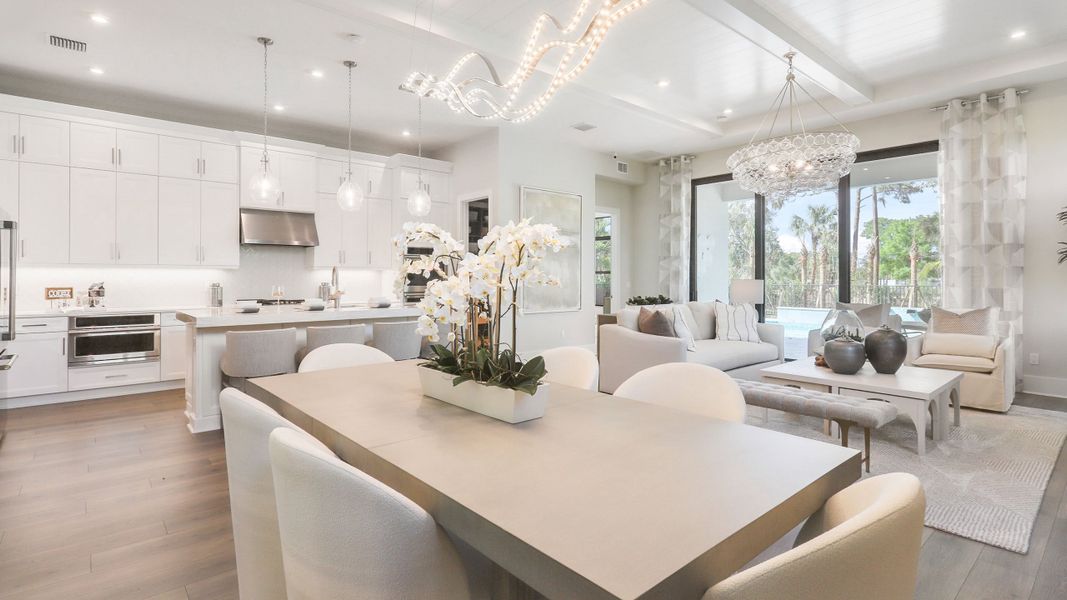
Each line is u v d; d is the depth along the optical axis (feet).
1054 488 9.25
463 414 4.99
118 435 12.51
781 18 13.48
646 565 2.32
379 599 2.96
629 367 15.81
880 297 20.43
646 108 19.08
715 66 16.38
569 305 24.16
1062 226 16.49
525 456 3.82
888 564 2.39
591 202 25.18
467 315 5.31
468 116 20.06
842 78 16.38
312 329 12.87
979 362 14.75
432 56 14.42
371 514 2.89
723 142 23.72
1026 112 17.01
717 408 5.61
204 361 12.91
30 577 6.59
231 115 20.08
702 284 26.04
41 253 16.05
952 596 6.26
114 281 18.25
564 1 12.44
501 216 21.61
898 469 10.13
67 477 9.85
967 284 17.57
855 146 15.40
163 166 18.01
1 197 15.46
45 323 15.58
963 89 17.03
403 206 22.67
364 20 12.45
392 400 5.54
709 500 3.04
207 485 9.51
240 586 4.33
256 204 19.83
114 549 7.29
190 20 12.59
